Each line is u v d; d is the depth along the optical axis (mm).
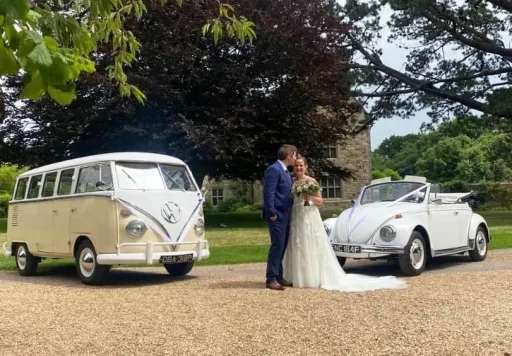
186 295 7188
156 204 9039
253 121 21547
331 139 24375
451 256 12578
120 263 8570
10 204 11414
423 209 9914
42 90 1961
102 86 18688
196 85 21391
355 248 9375
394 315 5590
